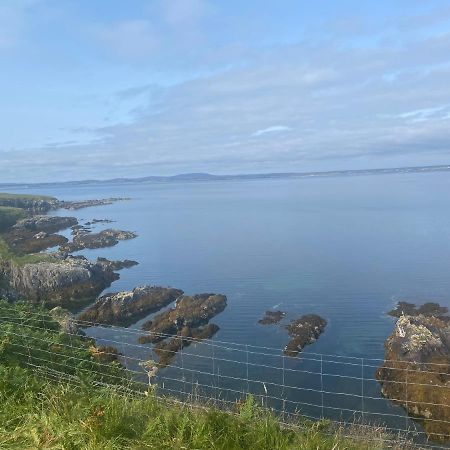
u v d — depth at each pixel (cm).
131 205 15675
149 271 5266
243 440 639
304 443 634
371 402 2097
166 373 2361
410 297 3778
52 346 1138
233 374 2381
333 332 3091
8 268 4953
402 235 6731
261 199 16088
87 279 4753
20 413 694
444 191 15962
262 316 3472
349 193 17150
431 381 2111
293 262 5228
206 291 4294
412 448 825
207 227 8825
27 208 13625
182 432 632
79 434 624
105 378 1147
